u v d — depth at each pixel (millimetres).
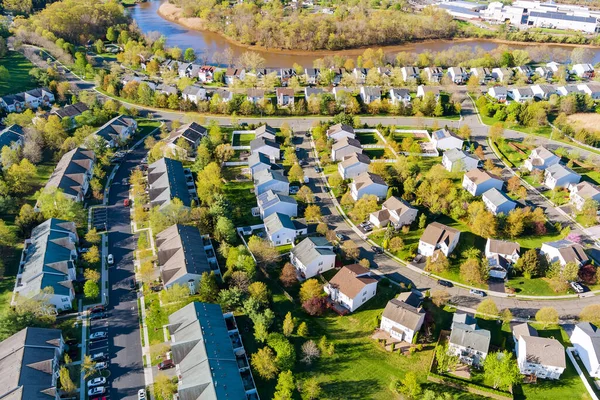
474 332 110188
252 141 195750
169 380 102812
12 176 162750
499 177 173875
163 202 155125
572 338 115250
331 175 182500
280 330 116500
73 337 114938
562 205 167125
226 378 99438
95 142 187250
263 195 161500
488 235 150750
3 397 94750
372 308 125375
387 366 109062
